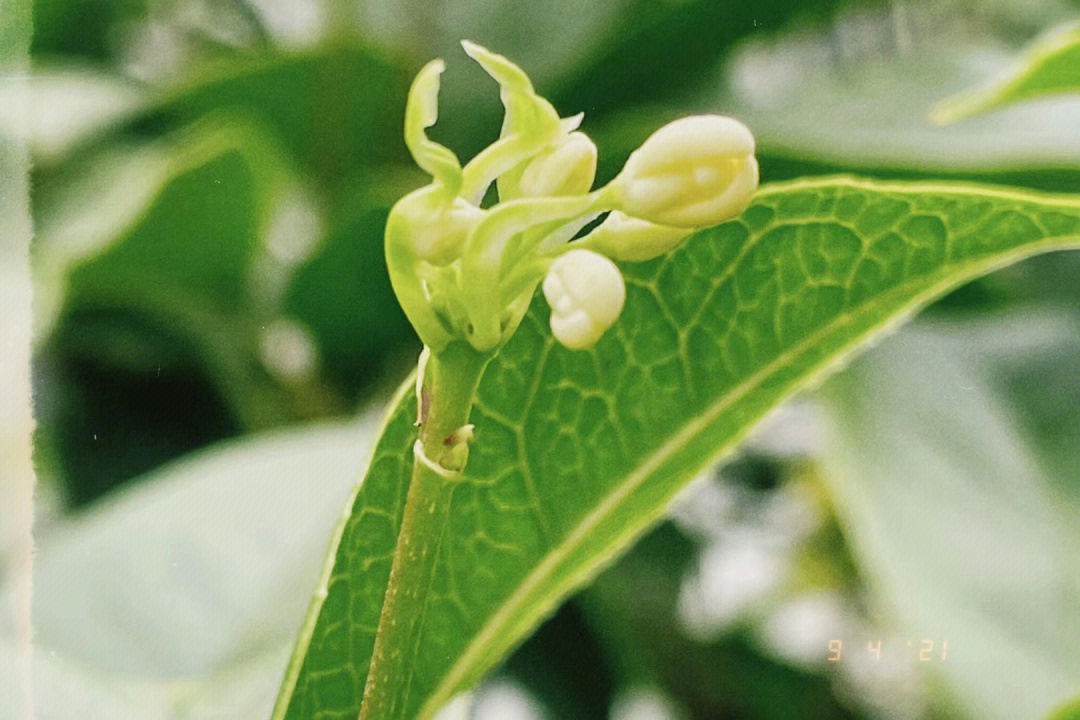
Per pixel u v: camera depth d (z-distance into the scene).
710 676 0.33
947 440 0.25
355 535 0.12
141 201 0.26
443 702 0.13
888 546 0.22
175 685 0.17
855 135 0.29
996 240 0.13
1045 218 0.13
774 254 0.13
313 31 0.41
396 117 0.33
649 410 0.13
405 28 0.34
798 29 0.36
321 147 0.33
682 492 0.14
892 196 0.13
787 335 0.13
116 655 0.18
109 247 0.27
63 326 0.29
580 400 0.13
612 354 0.13
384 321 0.29
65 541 0.20
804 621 0.37
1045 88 0.15
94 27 0.40
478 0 0.34
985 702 0.20
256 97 0.32
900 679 0.30
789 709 0.33
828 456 0.23
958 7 0.39
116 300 0.30
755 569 0.38
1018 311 0.30
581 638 0.29
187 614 0.18
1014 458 0.25
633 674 0.27
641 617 0.32
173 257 0.28
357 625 0.12
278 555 0.19
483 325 0.11
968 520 0.23
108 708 0.15
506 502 0.13
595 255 0.11
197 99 0.32
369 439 0.22
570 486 0.13
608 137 0.27
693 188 0.11
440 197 0.11
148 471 0.29
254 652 0.18
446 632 0.13
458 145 0.34
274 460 0.21
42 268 0.28
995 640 0.21
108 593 0.19
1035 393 0.27
